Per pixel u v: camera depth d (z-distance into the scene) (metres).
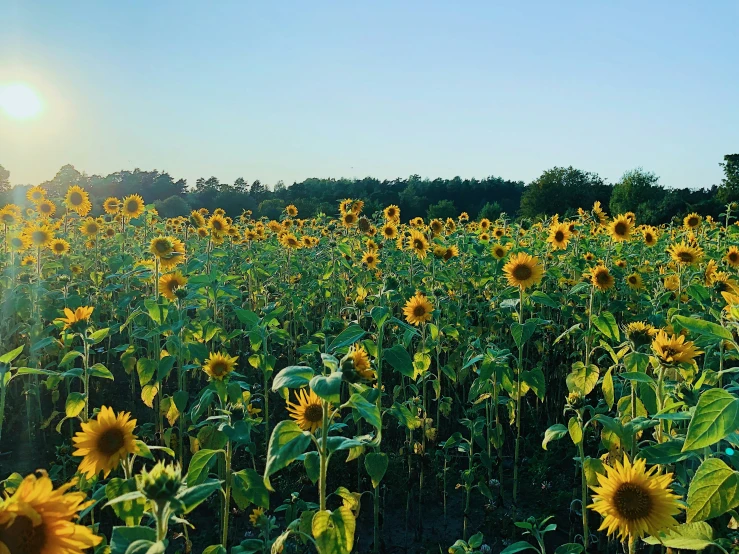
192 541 4.88
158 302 5.86
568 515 5.24
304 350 5.45
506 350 5.02
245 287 11.84
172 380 8.16
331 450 2.84
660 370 3.58
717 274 7.55
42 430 6.70
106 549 2.69
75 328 4.63
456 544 3.72
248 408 5.00
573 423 3.98
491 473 5.70
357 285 10.09
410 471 5.38
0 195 20.84
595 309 7.79
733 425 2.43
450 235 11.76
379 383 4.55
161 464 2.24
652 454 2.98
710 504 2.58
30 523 1.60
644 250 12.78
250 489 3.53
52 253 11.08
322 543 2.72
